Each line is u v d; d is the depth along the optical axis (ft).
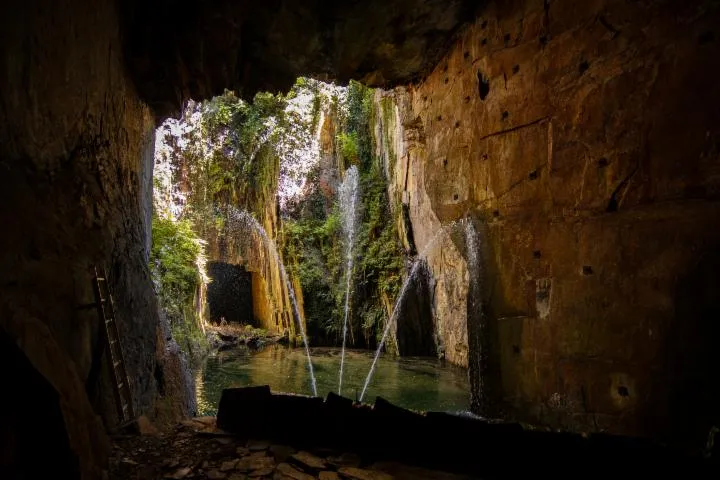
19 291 9.13
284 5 18.21
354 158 54.49
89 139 13.17
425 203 40.65
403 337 43.96
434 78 22.99
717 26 11.55
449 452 10.65
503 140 18.11
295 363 39.68
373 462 10.76
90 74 12.69
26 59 9.16
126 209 16.60
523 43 17.34
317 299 53.52
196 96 21.36
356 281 50.31
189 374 22.62
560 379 15.20
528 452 10.12
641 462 9.32
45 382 7.48
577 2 15.26
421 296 43.83
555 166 15.85
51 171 11.10
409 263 45.16
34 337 7.62
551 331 15.67
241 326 66.28
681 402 11.85
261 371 36.17
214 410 25.39
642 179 13.16
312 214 58.95
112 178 15.14
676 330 12.10
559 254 15.57
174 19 16.93
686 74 12.17
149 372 17.16
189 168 60.39
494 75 18.66
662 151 12.69
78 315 11.71
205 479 9.73
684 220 12.13
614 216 13.87
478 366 19.12
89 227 13.03
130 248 16.63
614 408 13.46
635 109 13.41
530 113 16.96
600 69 14.42
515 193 17.53
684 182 12.16
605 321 13.94
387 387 30.60
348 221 53.21
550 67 16.21
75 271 11.72
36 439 7.36
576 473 9.66
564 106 15.61
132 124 17.44
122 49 15.80
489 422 10.80
